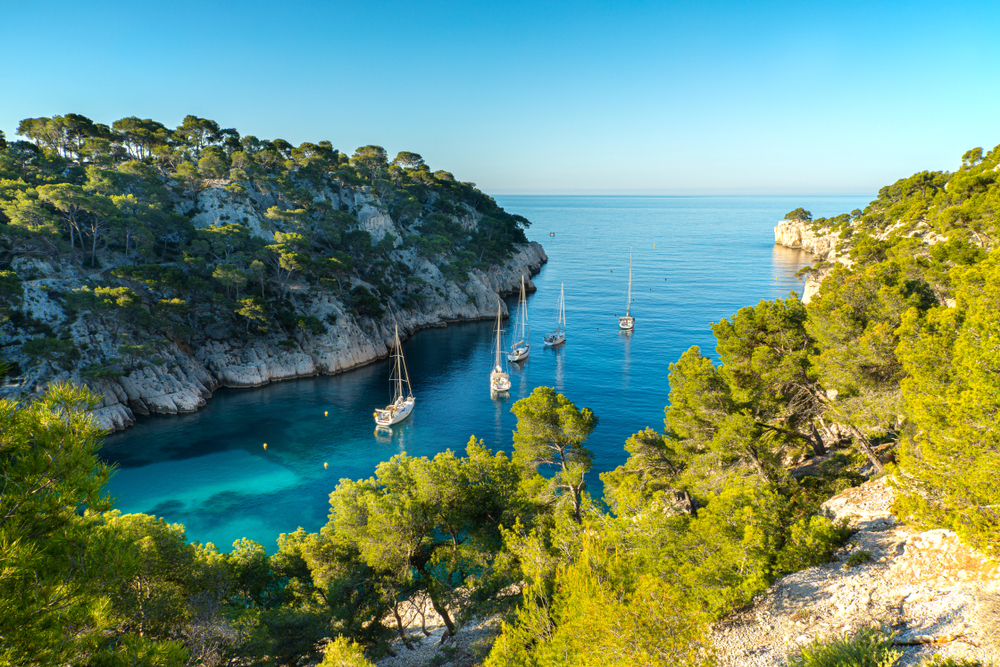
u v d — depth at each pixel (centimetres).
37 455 737
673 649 1028
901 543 1722
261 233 9669
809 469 2938
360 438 5878
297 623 1894
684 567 1777
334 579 2141
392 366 8631
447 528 2409
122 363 6334
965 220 2928
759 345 2683
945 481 1439
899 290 2345
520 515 2392
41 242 6606
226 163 10550
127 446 5606
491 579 2086
